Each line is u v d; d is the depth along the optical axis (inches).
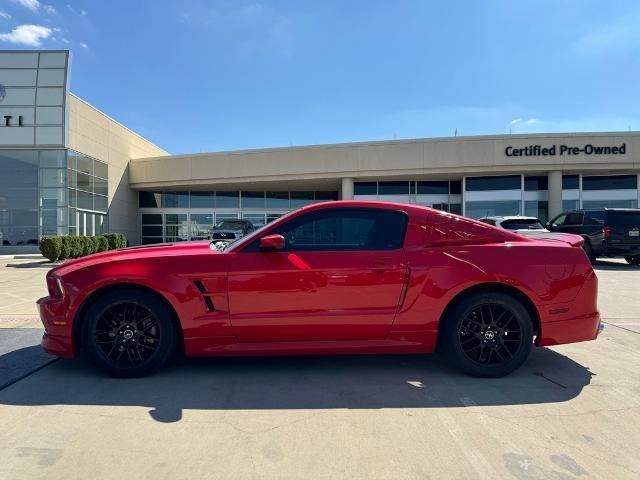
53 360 182.5
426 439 117.8
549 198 890.7
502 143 882.8
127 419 129.3
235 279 158.4
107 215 1013.8
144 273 157.4
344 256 161.2
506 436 119.4
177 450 111.8
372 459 107.9
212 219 1154.0
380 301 160.7
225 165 1021.8
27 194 868.0
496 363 164.7
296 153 965.2
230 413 133.9
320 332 160.9
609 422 127.8
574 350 200.1
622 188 914.7
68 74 864.3
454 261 162.2
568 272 165.9
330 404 141.0
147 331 162.1
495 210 930.1
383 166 924.0
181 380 161.6
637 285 406.9
